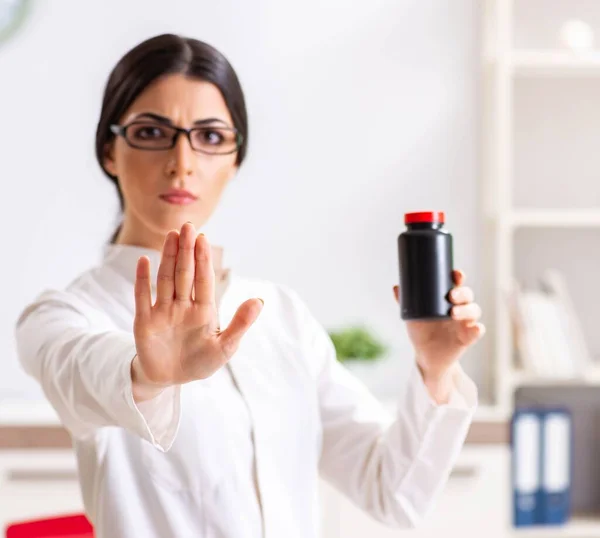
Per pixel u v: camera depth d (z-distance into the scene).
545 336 2.80
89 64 2.97
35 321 1.17
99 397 0.95
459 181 3.06
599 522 2.91
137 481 1.15
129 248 1.28
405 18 3.04
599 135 3.08
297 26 3.03
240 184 3.03
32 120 2.96
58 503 2.53
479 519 2.67
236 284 1.35
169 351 0.87
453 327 1.20
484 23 3.04
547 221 2.81
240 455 1.19
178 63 1.20
